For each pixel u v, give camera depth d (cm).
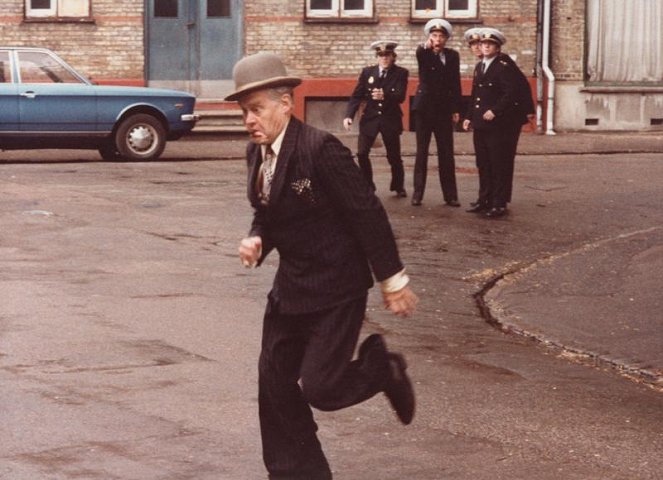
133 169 2086
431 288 1159
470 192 1838
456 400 765
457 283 1191
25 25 2784
